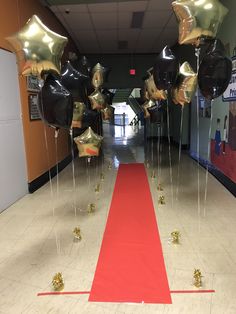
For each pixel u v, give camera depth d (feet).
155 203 11.86
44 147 15.62
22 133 12.96
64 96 7.39
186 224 9.74
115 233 9.22
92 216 10.68
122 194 13.21
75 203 12.17
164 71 9.26
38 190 14.20
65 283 6.72
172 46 27.14
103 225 9.86
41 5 15.55
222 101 14.26
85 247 8.39
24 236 9.17
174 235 8.48
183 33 7.41
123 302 6.05
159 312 5.75
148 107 17.08
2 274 7.18
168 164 19.75
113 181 15.61
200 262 7.45
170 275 6.92
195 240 8.60
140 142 32.65
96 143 11.84
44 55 6.75
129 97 49.78
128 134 41.88
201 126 18.90
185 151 25.23
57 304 6.06
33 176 14.06
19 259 7.84
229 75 7.77
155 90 12.64
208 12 6.93
